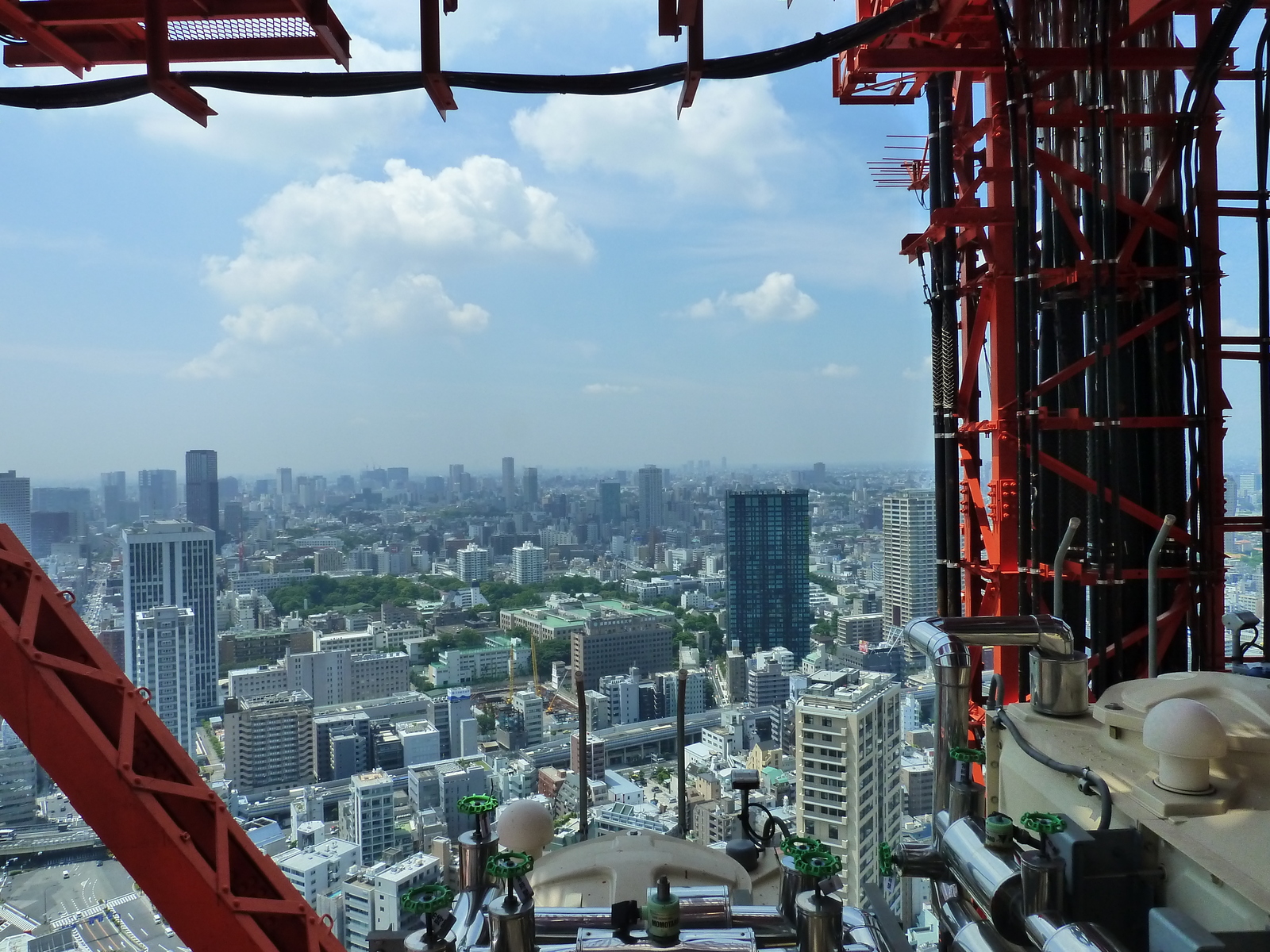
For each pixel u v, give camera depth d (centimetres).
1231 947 203
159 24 476
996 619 397
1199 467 673
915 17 479
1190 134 669
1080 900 246
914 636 429
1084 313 745
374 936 304
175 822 329
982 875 267
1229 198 671
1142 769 287
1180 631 708
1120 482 700
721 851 401
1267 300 671
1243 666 430
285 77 499
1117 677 674
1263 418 667
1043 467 721
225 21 487
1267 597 671
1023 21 709
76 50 534
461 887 329
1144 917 245
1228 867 218
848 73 790
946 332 795
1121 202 680
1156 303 712
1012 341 729
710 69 488
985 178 740
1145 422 680
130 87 505
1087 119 693
